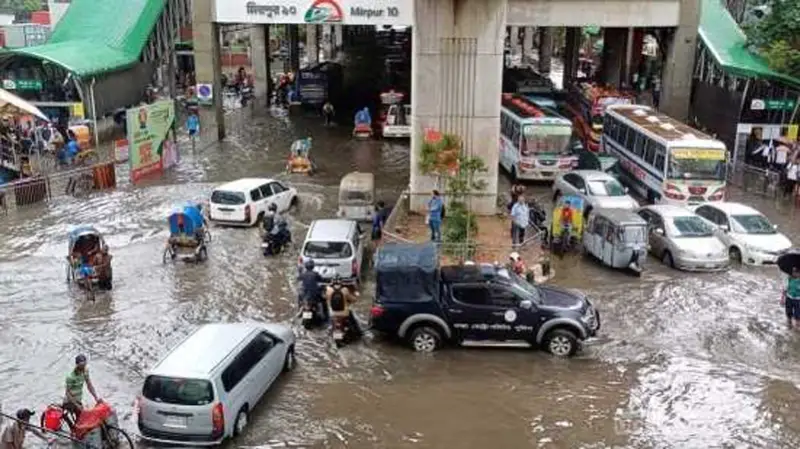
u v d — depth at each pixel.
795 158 31.84
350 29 89.44
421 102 26.91
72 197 30.48
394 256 18.62
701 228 24.53
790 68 36.09
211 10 39.88
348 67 66.88
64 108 41.28
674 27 38.50
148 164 33.66
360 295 21.58
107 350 17.95
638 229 23.03
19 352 17.78
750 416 15.51
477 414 15.45
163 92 52.12
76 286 21.67
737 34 40.66
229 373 14.19
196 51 40.75
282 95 51.91
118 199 30.28
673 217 24.86
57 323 19.34
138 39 47.59
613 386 16.64
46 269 22.91
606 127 37.25
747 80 36.38
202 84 41.81
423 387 16.53
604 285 22.50
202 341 14.99
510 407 15.73
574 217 25.20
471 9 26.00
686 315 20.41
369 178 28.48
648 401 16.02
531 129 32.94
